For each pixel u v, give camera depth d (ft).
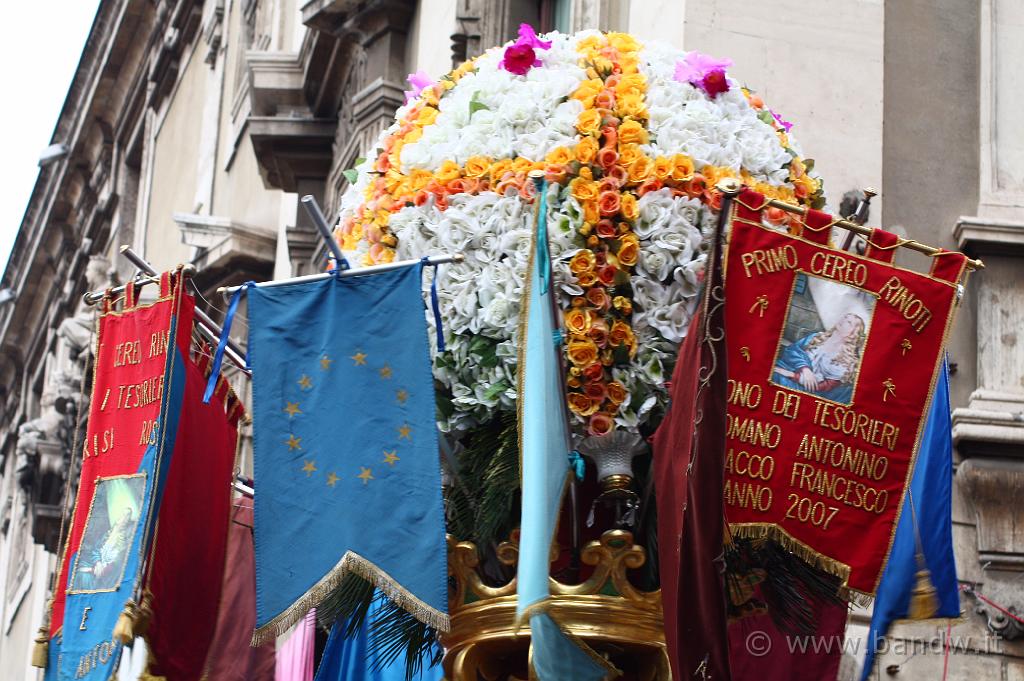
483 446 18.88
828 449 17.54
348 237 20.33
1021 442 23.12
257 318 19.19
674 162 18.70
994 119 25.48
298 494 18.54
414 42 36.32
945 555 19.25
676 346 18.28
